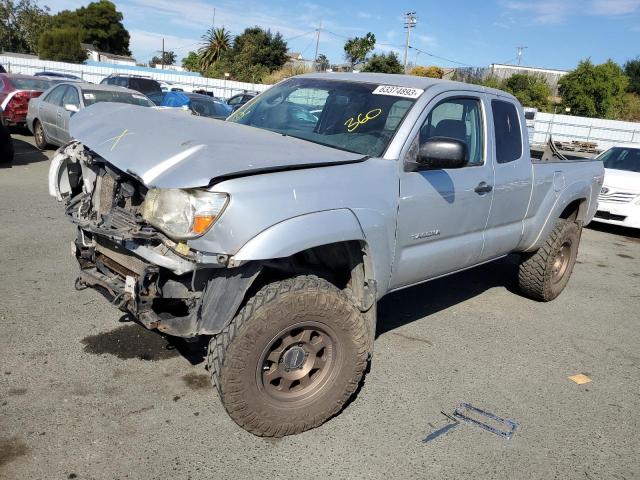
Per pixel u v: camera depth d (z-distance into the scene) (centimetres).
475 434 342
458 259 422
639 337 524
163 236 290
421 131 374
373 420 345
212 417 330
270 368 304
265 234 276
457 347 461
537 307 578
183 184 267
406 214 354
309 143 355
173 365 382
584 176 568
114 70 3678
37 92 1394
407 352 442
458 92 407
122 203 325
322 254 343
